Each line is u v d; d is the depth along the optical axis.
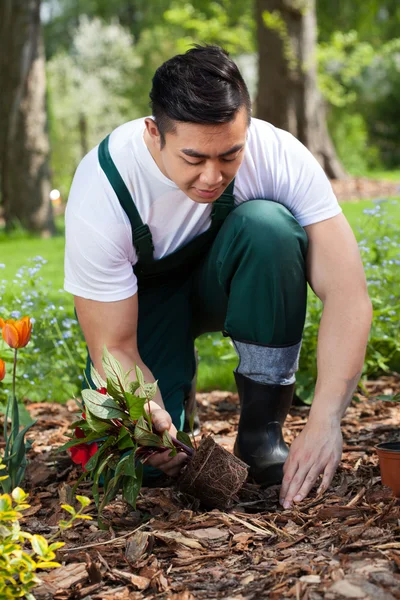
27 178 11.48
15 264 8.30
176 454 2.15
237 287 2.35
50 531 2.16
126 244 2.37
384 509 2.06
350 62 19.03
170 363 2.68
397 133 29.48
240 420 2.47
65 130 30.09
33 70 11.45
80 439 2.07
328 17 20.86
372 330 3.92
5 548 1.60
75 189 2.37
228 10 19.45
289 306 2.34
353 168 27.30
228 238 2.36
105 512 2.26
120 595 1.77
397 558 1.78
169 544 1.99
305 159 2.42
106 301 2.35
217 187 2.02
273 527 2.07
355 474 2.48
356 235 5.08
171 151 2.00
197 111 1.90
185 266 2.65
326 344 2.30
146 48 32.78
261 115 14.28
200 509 2.24
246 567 1.85
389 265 4.38
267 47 13.95
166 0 27.78
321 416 2.26
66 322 3.97
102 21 35.38
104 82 32.22
